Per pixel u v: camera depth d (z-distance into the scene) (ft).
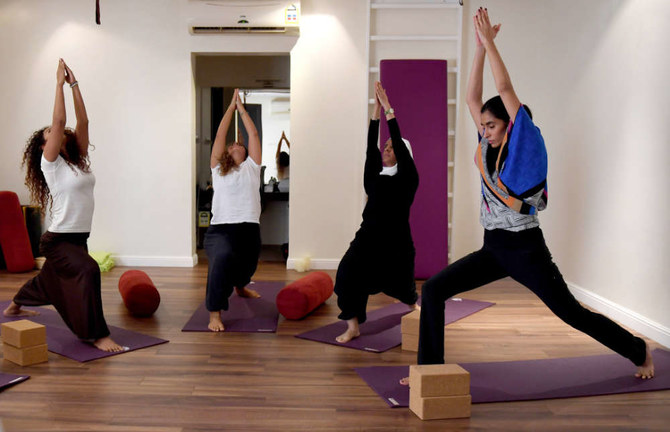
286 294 13.42
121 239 20.01
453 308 14.69
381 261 11.87
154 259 19.95
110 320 13.21
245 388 9.27
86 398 8.77
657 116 12.00
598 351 11.33
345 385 9.46
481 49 8.91
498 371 10.10
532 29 18.19
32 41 19.56
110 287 16.55
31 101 19.66
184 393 9.02
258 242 13.38
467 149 19.40
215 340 11.84
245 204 12.96
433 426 7.97
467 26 19.13
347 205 19.75
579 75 15.55
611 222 13.92
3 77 19.63
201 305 14.69
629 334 9.30
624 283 13.33
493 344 11.78
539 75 17.89
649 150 12.28
